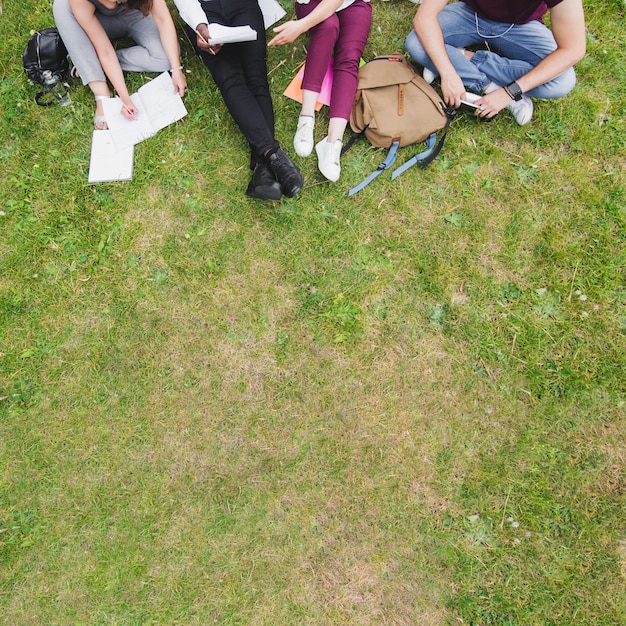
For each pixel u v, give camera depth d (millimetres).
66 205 2885
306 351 2715
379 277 2791
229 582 2514
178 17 3133
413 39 2881
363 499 2582
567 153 2963
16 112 2990
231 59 2758
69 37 2783
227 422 2656
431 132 2854
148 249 2834
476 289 2785
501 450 2633
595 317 2750
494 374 2697
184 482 2605
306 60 2781
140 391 2693
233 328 2746
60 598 2512
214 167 2920
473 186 2908
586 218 2863
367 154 2936
